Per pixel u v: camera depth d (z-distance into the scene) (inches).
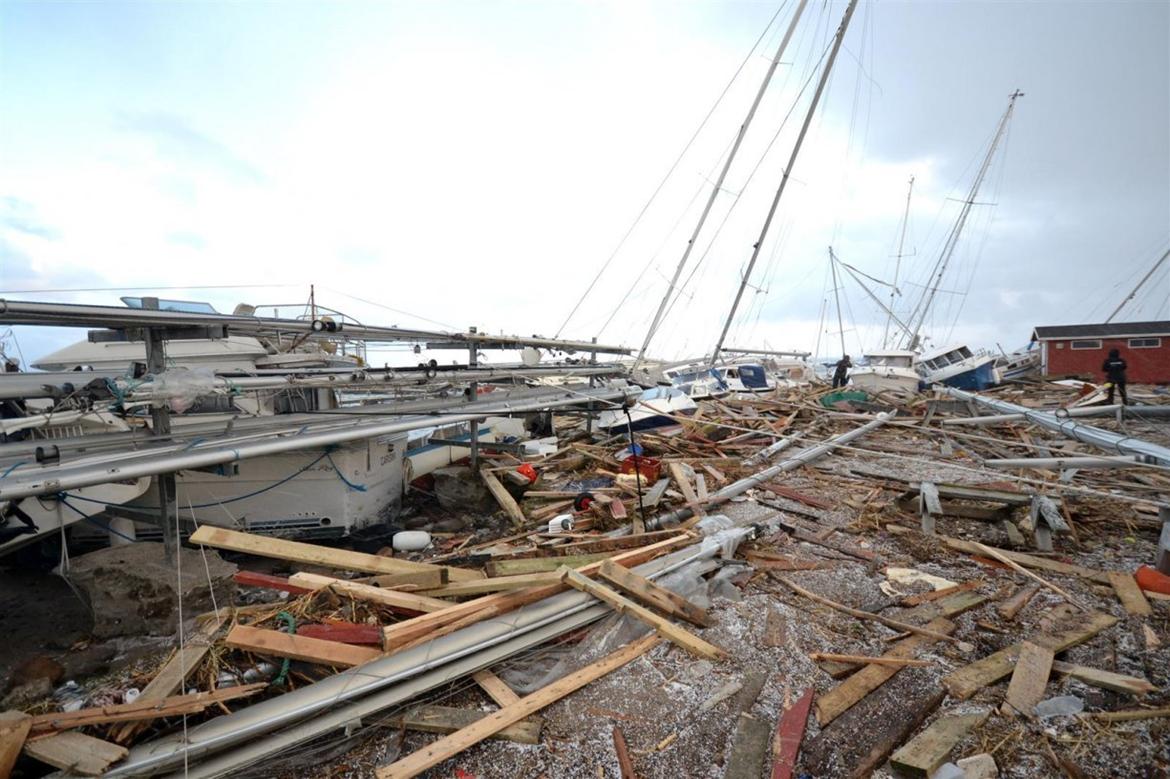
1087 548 253.9
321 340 400.2
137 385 180.4
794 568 235.6
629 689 151.1
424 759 123.7
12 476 146.0
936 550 254.2
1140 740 127.3
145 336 203.9
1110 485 357.4
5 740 115.0
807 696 147.5
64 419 183.8
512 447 457.4
